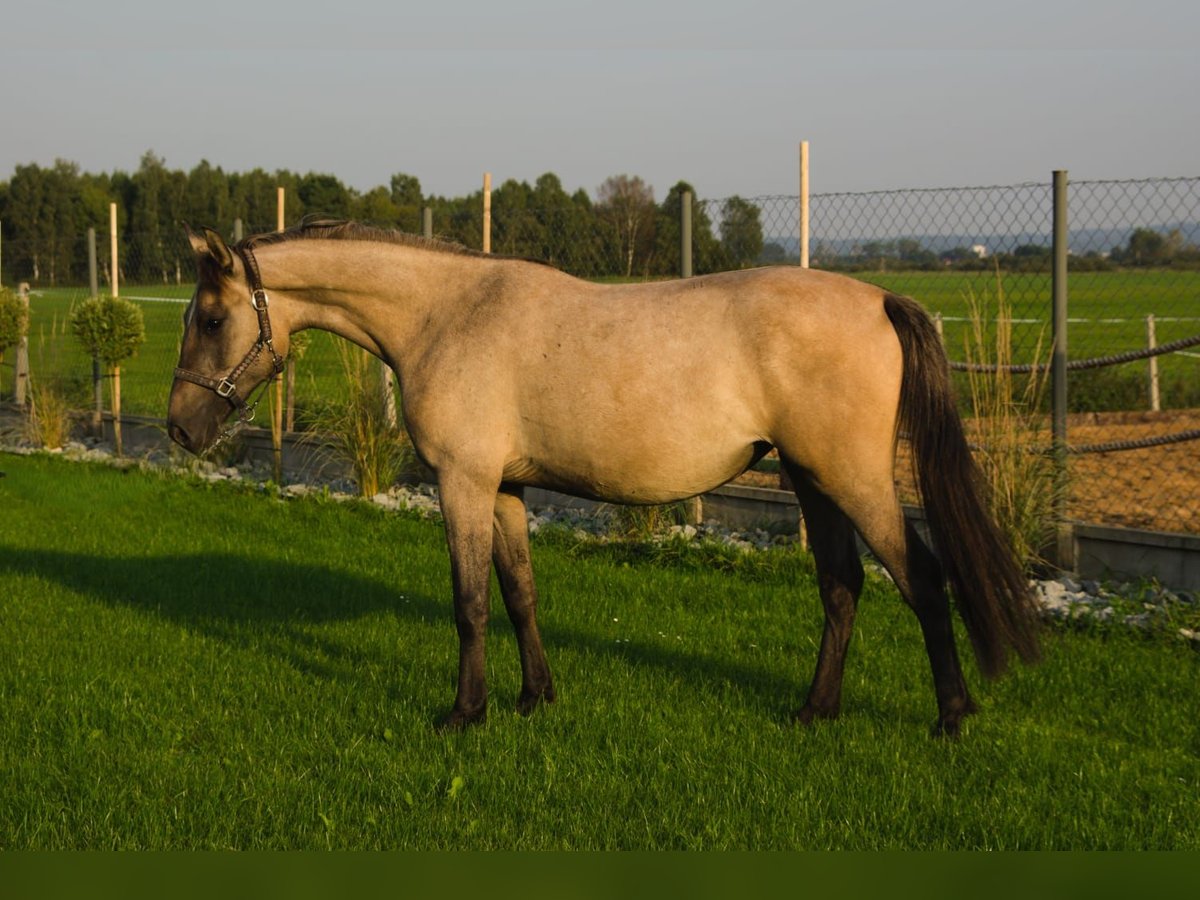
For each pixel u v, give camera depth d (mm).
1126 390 13047
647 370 4438
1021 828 3771
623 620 6484
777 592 6961
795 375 4289
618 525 8562
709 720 4836
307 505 9672
